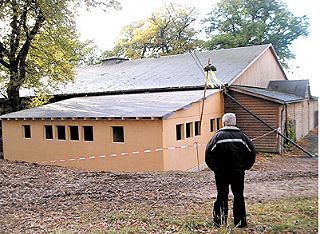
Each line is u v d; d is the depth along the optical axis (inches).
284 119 733.9
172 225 187.8
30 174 351.3
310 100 1011.9
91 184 307.1
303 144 811.4
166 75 898.1
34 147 650.8
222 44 1385.3
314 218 193.6
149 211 218.1
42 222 197.8
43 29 828.0
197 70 874.8
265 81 971.9
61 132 617.6
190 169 581.3
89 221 198.7
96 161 571.2
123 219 201.3
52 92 938.1
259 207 221.6
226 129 175.5
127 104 639.8
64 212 220.2
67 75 889.5
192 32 1512.1
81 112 613.6
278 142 696.4
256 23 1371.8
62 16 799.7
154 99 666.2
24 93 1020.5
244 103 732.0
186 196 261.4
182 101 603.8
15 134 681.0
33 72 853.8
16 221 200.1
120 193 272.8
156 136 508.1
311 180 318.0
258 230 174.7
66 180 325.4
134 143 529.0
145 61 1109.7
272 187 289.3
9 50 831.7
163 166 504.1
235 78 772.0
